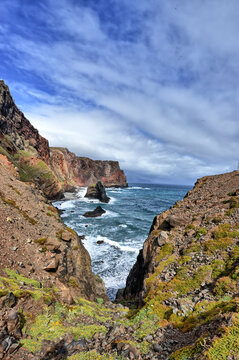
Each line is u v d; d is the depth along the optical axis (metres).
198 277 10.53
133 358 5.20
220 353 3.94
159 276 12.57
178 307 8.74
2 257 10.16
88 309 9.52
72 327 7.19
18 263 10.59
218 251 12.23
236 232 13.22
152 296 10.62
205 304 8.20
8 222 13.66
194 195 27.17
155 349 5.79
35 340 5.78
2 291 6.52
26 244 12.91
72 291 12.05
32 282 9.36
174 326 7.31
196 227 16.92
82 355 5.38
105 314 10.22
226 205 18.44
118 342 5.99
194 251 13.36
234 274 9.16
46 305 7.76
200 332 5.81
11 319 5.73
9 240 11.97
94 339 6.63
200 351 4.44
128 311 11.30
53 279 11.52
